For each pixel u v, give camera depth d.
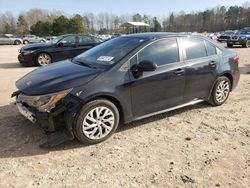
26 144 4.00
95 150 3.89
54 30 65.94
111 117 4.13
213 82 5.41
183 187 3.12
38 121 3.85
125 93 4.17
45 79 4.09
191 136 4.35
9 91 6.94
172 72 4.66
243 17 89.62
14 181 3.20
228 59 5.64
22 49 11.54
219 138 4.29
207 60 5.22
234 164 3.58
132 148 3.96
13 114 5.12
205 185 3.16
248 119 5.07
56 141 3.89
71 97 3.77
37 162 3.57
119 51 4.51
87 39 12.23
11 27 86.75
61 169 3.44
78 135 3.88
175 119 5.01
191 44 5.10
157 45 4.63
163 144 4.09
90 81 3.92
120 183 3.18
